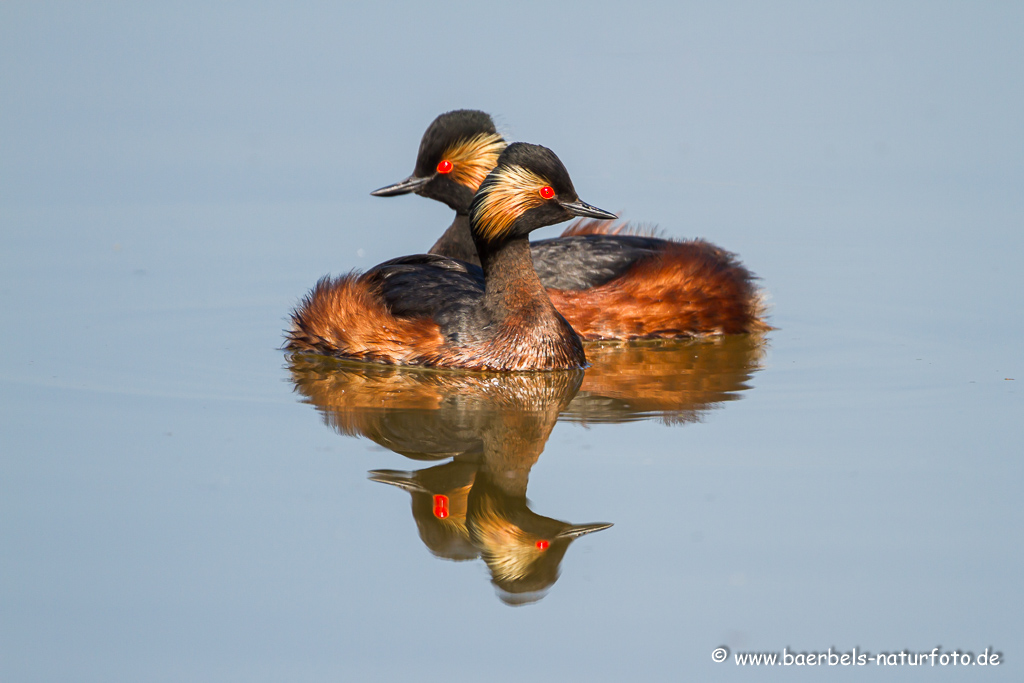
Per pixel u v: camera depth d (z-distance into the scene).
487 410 12.99
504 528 10.69
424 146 17.30
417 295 14.72
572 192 14.26
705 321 16.05
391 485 11.25
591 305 15.68
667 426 12.52
